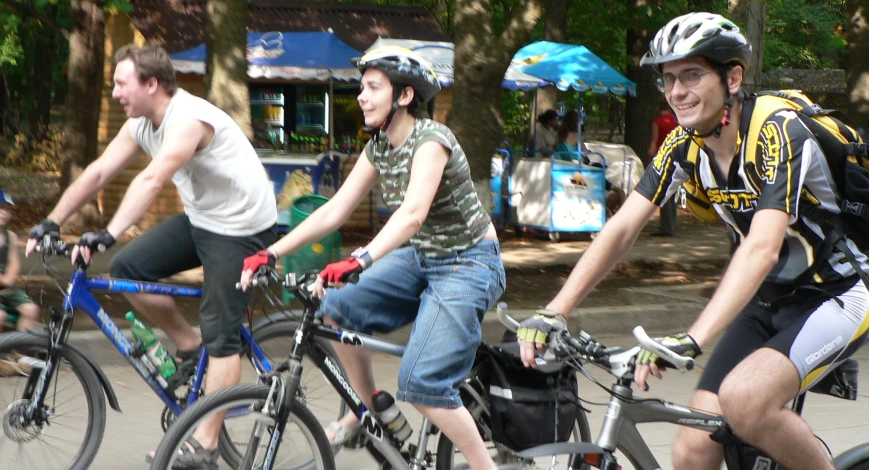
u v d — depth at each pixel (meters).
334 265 3.25
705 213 3.09
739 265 2.69
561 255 11.27
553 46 13.37
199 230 3.96
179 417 3.26
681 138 2.99
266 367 4.10
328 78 11.91
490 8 8.57
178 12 12.43
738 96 2.83
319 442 3.46
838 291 2.90
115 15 12.42
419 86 3.34
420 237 3.51
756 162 2.79
